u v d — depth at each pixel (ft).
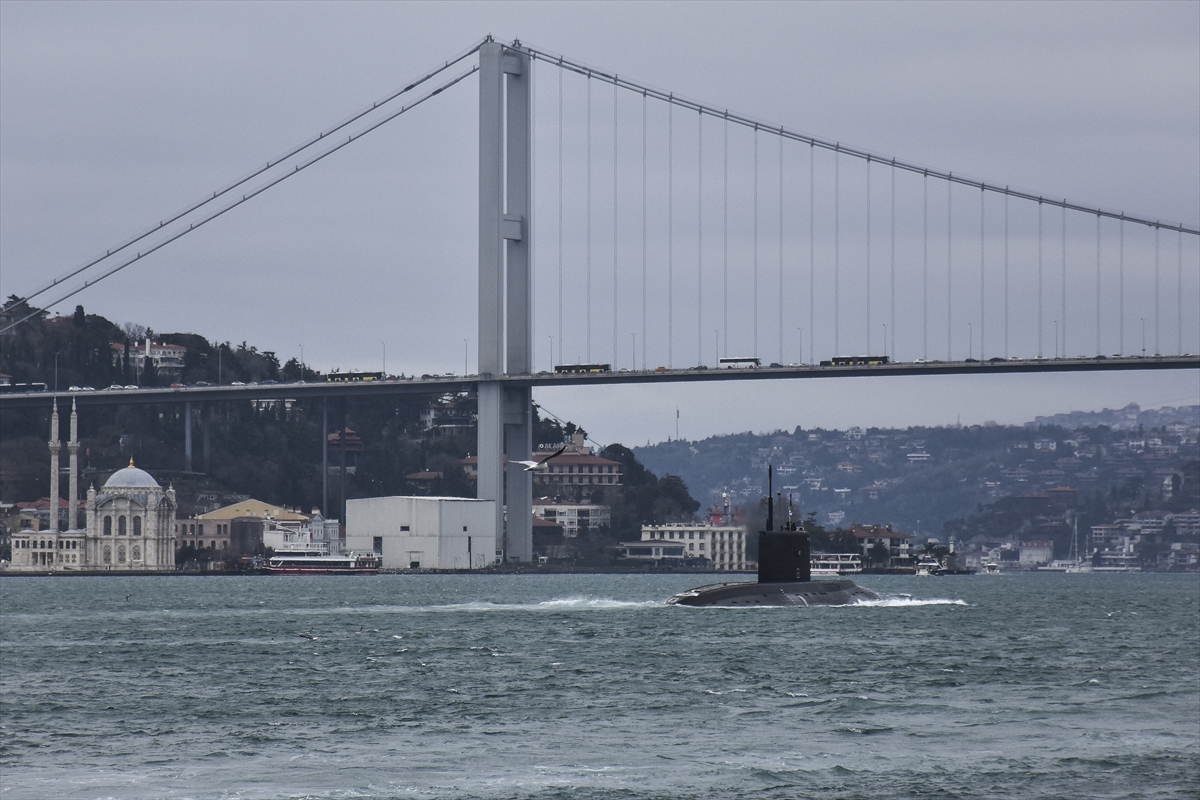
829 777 613.11
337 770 625.00
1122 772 622.95
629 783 602.44
